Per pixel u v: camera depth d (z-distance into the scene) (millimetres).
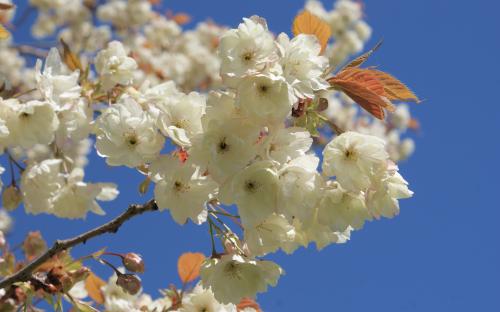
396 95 1473
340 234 1437
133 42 3785
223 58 1377
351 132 1393
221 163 1376
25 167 1553
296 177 1387
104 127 1397
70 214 1556
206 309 1531
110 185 1572
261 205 1384
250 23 1380
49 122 1479
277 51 1384
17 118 1479
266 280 1440
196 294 1531
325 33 1479
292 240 1421
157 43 3900
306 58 1392
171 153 1399
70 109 1491
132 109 1403
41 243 1642
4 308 1542
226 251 1437
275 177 1379
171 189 1405
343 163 1393
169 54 3744
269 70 1378
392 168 1394
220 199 1380
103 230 1452
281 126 1384
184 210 1408
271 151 1385
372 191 1392
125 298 1659
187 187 1408
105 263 1515
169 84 1515
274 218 1420
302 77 1392
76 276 1515
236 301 1439
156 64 3477
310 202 1387
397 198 1409
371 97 1452
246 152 1377
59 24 3875
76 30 3791
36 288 1515
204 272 1437
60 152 1569
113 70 1553
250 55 1380
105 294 1653
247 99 1375
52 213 1555
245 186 1382
